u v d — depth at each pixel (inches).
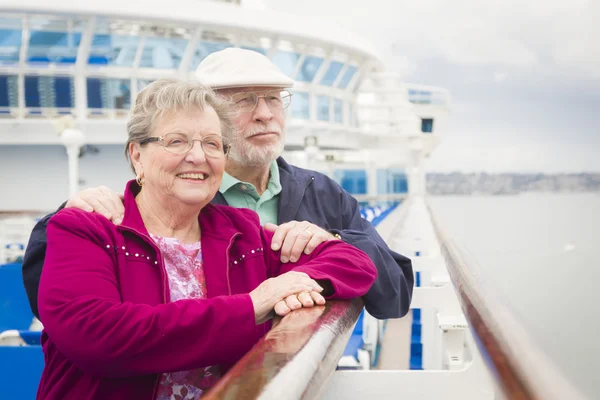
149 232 88.0
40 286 76.5
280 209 129.3
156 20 749.9
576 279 887.7
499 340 42.8
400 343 231.0
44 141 772.0
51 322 73.4
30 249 89.4
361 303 94.0
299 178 134.1
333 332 61.9
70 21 724.7
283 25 852.6
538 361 34.9
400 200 1124.5
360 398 91.7
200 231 93.0
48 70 762.2
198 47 807.7
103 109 788.6
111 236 82.0
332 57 948.6
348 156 1208.8
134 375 75.4
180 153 84.5
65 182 823.1
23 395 130.6
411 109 1211.9
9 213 403.5
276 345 53.0
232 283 90.6
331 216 134.8
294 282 80.4
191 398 82.9
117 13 725.9
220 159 87.6
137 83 794.8
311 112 960.3
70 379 79.4
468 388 91.1
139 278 81.1
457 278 78.5
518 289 788.6
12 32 725.3
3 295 223.1
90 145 820.0
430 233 221.5
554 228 2044.8
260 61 127.6
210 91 89.0
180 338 72.4
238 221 95.3
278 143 129.6
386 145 1163.3
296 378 43.7
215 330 72.9
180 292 86.3
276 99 129.8
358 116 1170.6
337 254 94.4
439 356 179.8
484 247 1412.4
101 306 72.7
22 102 766.5
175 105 84.8
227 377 44.2
